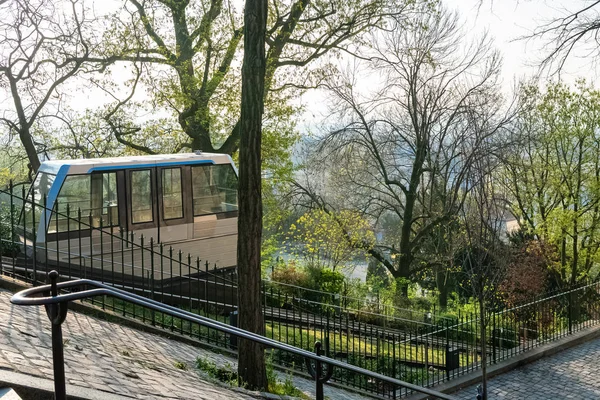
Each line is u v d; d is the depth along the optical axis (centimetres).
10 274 1005
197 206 1525
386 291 2400
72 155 2319
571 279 2784
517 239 2838
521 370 1410
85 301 1025
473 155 1811
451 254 2436
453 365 1324
